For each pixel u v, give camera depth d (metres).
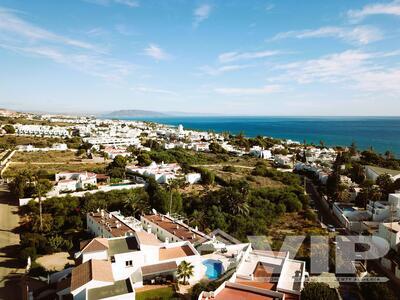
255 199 107.25
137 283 57.00
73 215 92.62
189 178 134.38
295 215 104.75
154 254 60.22
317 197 127.81
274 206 105.38
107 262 55.41
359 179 140.12
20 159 162.00
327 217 105.19
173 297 53.59
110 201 101.81
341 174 142.00
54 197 102.19
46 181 111.31
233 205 97.94
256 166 173.12
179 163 171.75
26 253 70.25
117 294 47.81
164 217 89.81
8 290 58.91
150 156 177.00
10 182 119.56
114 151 186.62
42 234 83.56
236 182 123.94
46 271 65.38
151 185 116.62
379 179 123.69
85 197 102.31
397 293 57.97
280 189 121.25
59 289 52.75
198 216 93.94
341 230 92.00
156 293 55.09
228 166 162.12
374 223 90.12
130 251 58.81
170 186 114.12
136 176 138.12
